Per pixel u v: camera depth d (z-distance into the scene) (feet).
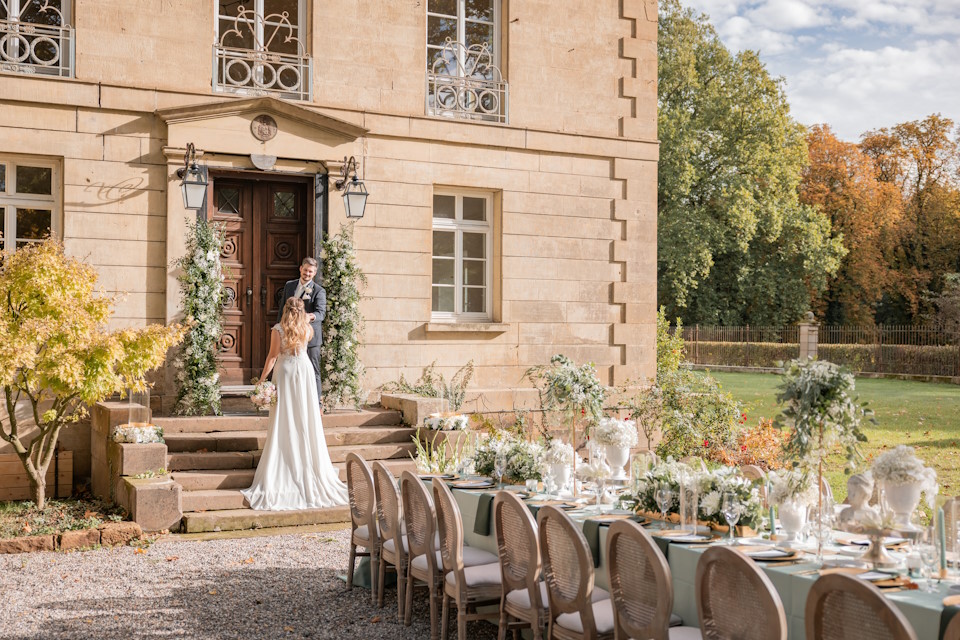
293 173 35.32
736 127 115.34
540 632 14.40
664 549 14.39
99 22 32.81
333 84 36.27
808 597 10.20
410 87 37.63
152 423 30.60
